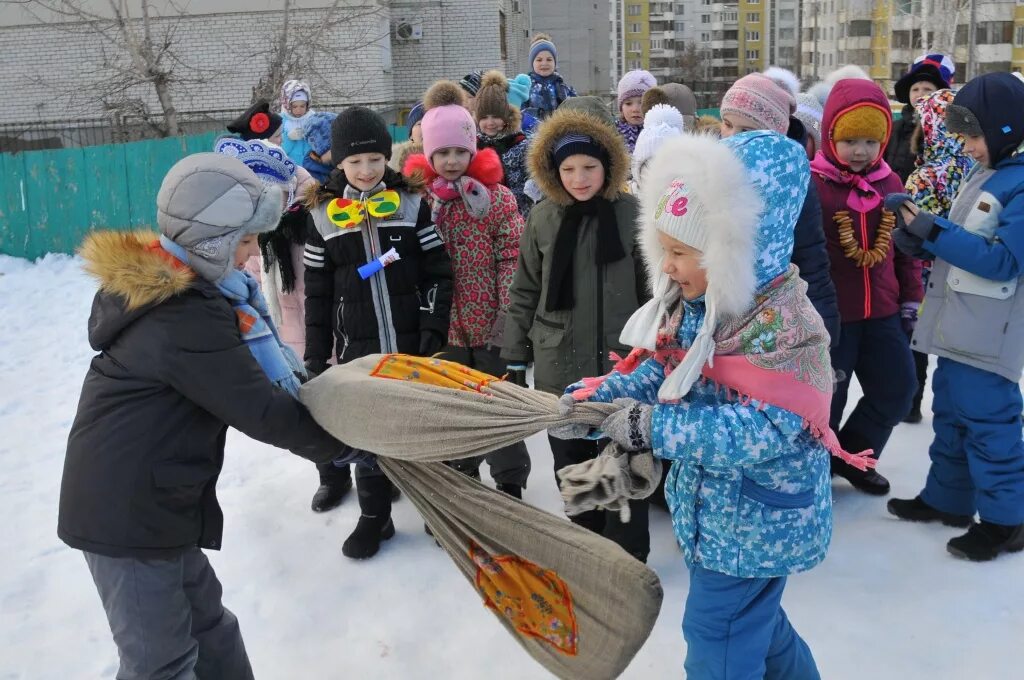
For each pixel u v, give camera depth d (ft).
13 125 55.62
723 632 7.32
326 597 10.87
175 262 6.92
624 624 6.64
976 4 60.39
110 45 58.90
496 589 7.34
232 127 13.28
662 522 12.54
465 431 6.96
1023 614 9.90
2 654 9.90
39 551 12.26
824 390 6.74
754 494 7.02
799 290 6.77
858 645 9.45
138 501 6.85
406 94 69.41
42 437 16.83
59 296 29.43
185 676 7.33
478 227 12.94
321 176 16.56
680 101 20.34
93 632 10.31
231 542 12.32
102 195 36.40
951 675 8.94
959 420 11.48
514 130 19.98
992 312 10.50
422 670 9.42
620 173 10.48
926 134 15.75
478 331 13.12
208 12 58.85
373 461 8.06
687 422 6.49
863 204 12.31
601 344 10.63
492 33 68.44
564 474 6.79
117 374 6.94
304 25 51.44
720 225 6.29
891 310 12.59
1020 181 10.09
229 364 6.89
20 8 59.06
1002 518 10.95
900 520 12.26
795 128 14.64
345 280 11.68
